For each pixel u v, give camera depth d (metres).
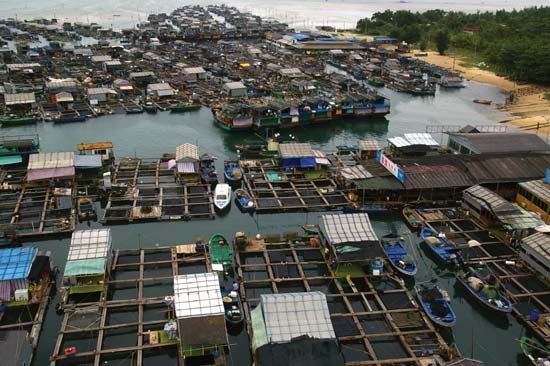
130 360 41.44
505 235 61.88
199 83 142.12
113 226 63.75
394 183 70.38
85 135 100.62
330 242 54.75
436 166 75.00
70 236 61.25
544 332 45.78
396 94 148.75
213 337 40.38
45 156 74.94
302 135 106.94
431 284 52.84
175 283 45.03
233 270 54.25
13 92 122.25
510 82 160.88
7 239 58.94
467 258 56.75
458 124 117.69
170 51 191.88
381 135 109.00
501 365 44.22
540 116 121.12
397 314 47.41
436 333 44.88
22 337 40.03
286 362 37.44
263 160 84.31
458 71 177.12
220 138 101.44
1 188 70.94
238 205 70.12
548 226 59.19
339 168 81.19
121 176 76.44
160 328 45.06
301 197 71.56
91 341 43.78
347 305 48.38
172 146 95.88
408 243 62.56
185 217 65.44
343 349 43.25
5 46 190.62
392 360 41.53
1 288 47.16
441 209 69.12
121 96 126.69
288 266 54.59
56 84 122.06
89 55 172.25
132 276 52.69
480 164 75.81
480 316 50.19
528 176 73.44
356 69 172.50
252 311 43.62
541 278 53.22
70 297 48.97
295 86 135.75
